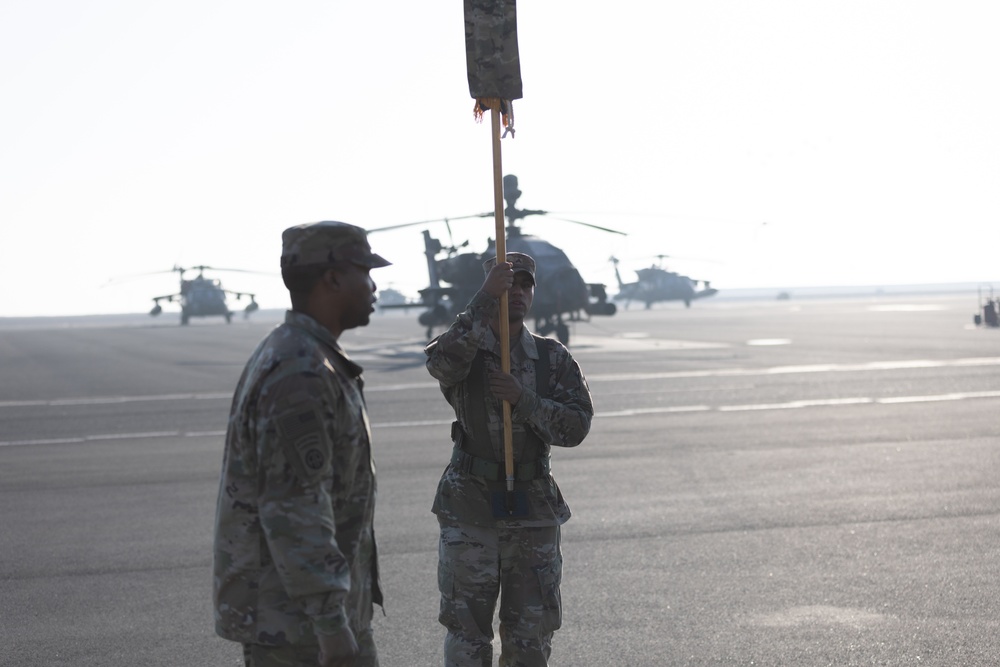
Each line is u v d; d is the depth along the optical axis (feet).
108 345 175.63
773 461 36.14
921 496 29.48
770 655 16.83
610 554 23.57
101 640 18.38
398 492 31.71
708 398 57.98
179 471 36.96
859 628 18.06
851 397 56.95
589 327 200.13
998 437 40.91
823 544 24.13
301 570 8.61
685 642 17.53
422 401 60.23
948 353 93.35
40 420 55.52
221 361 111.65
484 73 13.66
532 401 13.29
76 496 32.45
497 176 13.75
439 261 126.72
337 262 9.59
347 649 8.71
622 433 44.06
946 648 16.98
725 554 23.38
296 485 8.77
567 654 17.07
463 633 13.41
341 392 9.29
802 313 290.15
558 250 111.34
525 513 13.38
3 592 21.49
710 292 379.55
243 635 9.07
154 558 24.23
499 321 13.66
